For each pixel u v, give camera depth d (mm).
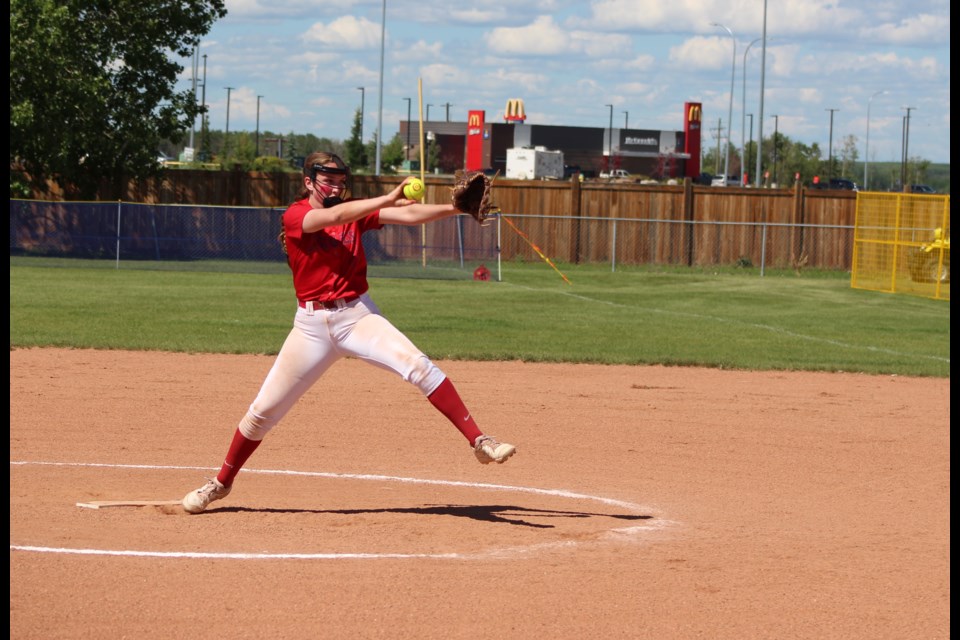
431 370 10336
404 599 8469
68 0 49656
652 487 13453
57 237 52062
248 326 28891
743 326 32812
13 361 22062
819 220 57500
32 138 50125
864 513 12250
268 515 11305
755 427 17766
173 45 54219
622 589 8891
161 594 8453
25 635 7547
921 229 47469
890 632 8086
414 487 13078
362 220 10516
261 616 8016
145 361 22812
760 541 10742
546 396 20125
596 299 40094
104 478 13000
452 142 180750
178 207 53219
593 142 163000
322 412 18016
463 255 52594
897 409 19703
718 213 57656
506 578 9117
